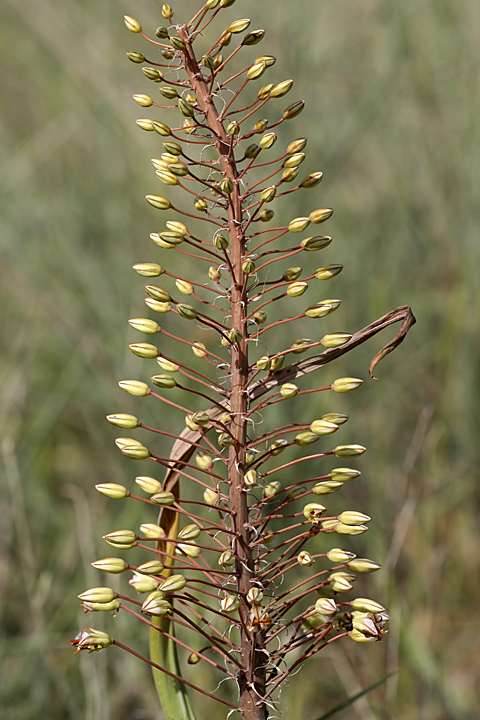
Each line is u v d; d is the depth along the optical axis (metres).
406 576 4.99
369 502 5.35
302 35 6.11
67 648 4.63
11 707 4.13
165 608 2.05
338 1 7.07
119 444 2.17
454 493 5.28
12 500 4.79
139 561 4.94
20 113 7.88
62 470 5.71
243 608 2.19
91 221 6.66
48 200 6.77
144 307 5.95
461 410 5.59
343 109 6.46
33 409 6.12
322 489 2.21
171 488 2.42
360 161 6.72
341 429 5.45
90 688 3.94
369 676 4.30
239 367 2.22
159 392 5.61
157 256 6.25
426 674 4.12
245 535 2.21
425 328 6.17
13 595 4.85
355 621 2.12
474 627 4.80
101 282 6.24
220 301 5.23
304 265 5.91
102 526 5.19
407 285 6.30
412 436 5.56
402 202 6.44
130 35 6.96
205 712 4.16
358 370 5.88
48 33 7.00
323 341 2.23
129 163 6.68
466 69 6.61
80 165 7.19
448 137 6.57
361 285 6.16
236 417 2.21
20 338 6.23
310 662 4.47
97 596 2.08
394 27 6.85
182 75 4.32
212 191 2.29
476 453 5.42
